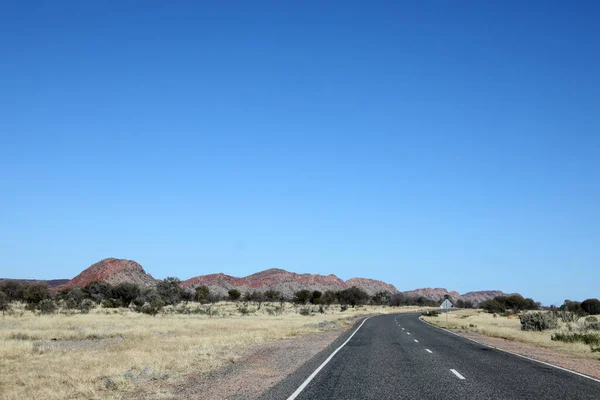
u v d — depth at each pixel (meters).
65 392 10.81
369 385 12.50
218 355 18.30
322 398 10.67
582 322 54.78
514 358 19.91
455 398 10.88
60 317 49.19
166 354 17.75
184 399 10.39
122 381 11.96
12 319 44.28
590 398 11.03
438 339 30.77
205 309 76.75
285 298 171.50
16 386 12.12
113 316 53.75
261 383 12.61
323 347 23.70
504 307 133.50
